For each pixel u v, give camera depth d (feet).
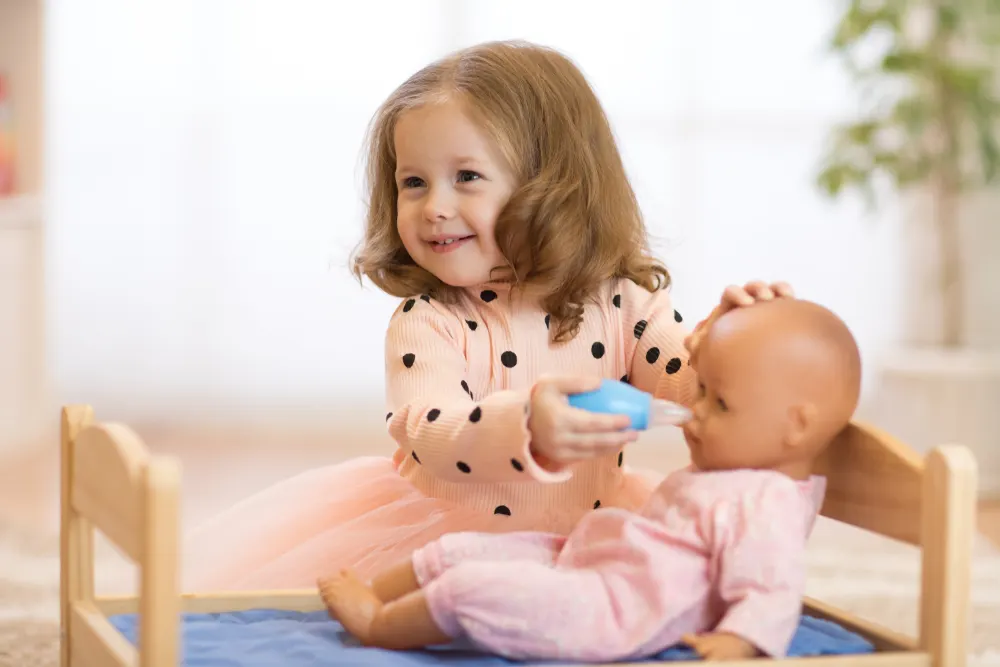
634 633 4.50
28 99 16.99
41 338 16.72
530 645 4.49
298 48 18.61
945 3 14.99
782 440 4.72
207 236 18.74
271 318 18.79
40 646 7.43
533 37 18.61
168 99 18.62
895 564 10.34
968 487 4.47
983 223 18.30
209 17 18.54
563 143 5.81
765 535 4.49
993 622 8.54
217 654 4.66
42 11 16.97
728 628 4.35
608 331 6.16
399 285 6.07
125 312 18.72
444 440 5.05
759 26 18.57
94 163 18.61
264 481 13.67
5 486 13.41
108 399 18.74
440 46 18.60
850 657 4.40
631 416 4.73
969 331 18.51
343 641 4.94
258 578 6.26
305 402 18.83
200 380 18.83
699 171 18.70
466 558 4.97
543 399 4.68
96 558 9.96
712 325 4.91
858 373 4.86
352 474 6.51
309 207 18.72
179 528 3.87
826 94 18.61
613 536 4.75
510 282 5.91
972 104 14.53
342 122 18.67
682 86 18.63
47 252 16.88
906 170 14.74
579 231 5.80
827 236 18.75
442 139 5.58
